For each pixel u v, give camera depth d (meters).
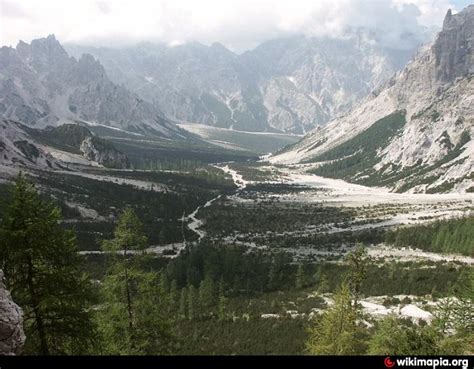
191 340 82.12
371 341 31.92
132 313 31.64
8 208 24.47
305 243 164.00
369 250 147.00
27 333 25.11
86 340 26.42
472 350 28.12
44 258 25.11
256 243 165.62
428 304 89.75
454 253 135.62
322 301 100.75
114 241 31.52
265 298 108.00
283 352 72.81
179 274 123.62
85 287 26.66
